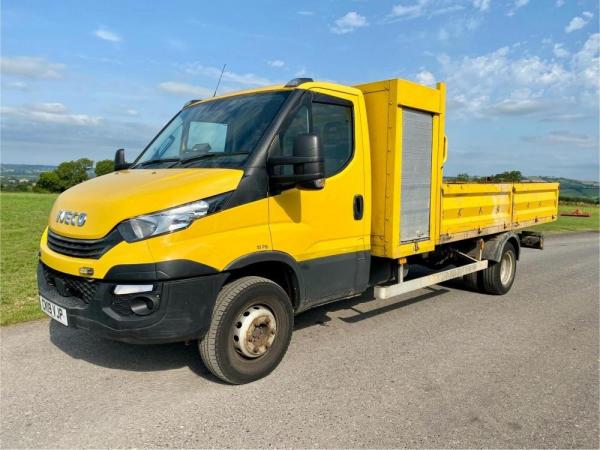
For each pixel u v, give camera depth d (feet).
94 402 12.85
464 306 23.43
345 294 17.04
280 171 14.16
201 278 12.44
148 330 11.93
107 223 12.09
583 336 19.11
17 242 40.29
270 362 14.49
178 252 12.00
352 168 16.67
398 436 11.43
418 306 23.25
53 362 15.42
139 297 11.93
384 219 17.62
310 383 14.20
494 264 25.11
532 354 17.01
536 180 31.17
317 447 10.93
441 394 13.69
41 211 71.82
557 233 64.80
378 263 19.03
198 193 12.52
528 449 11.03
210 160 14.53
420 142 18.58
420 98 18.12
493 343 18.11
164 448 10.78
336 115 16.37
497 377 14.94
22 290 23.76
